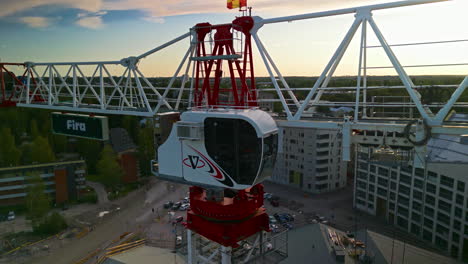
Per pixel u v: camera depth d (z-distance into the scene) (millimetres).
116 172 56906
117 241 41219
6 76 53188
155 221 46969
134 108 32156
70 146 76688
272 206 51375
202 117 13656
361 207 48969
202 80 19500
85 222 46844
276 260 14508
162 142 15766
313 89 21047
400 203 42438
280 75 23000
